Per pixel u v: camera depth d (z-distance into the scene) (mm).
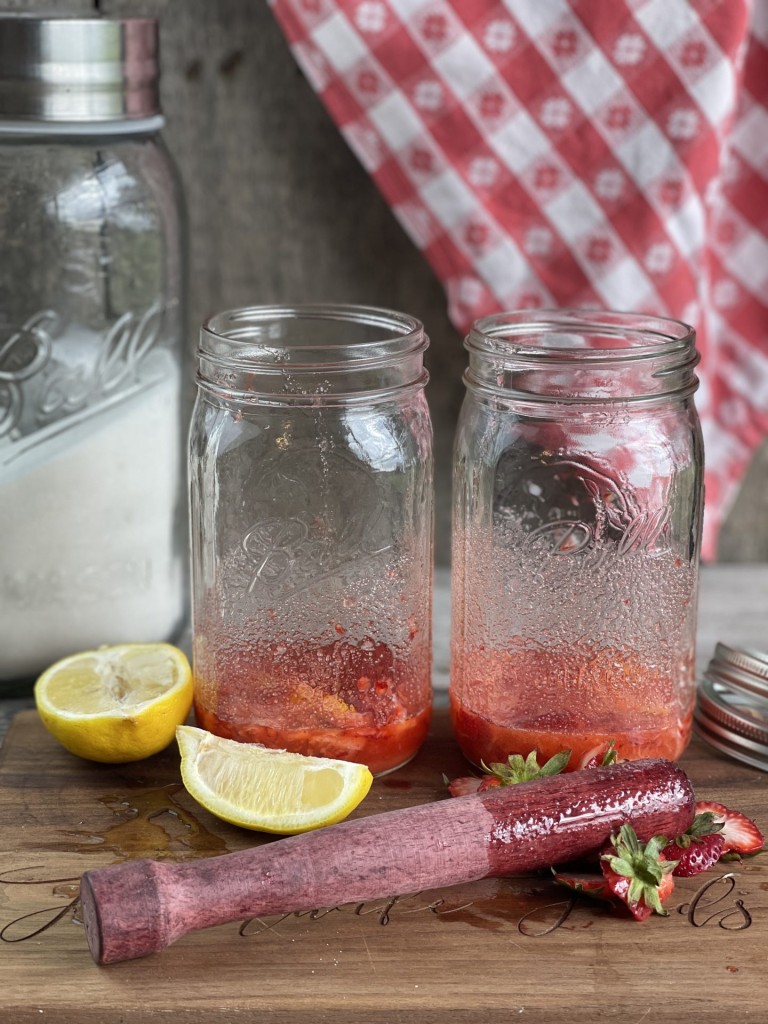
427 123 851
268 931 647
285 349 698
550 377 699
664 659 732
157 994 616
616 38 833
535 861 657
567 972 628
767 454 959
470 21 835
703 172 848
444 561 994
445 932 647
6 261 790
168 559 855
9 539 810
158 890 621
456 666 757
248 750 720
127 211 803
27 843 695
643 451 719
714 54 829
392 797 729
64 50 763
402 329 742
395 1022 614
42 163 786
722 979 625
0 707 828
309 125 895
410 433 729
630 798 666
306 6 833
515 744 725
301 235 916
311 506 724
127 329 816
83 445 810
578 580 740
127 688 766
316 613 731
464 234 866
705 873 681
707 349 894
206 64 883
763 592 940
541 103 846
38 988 618
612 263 864
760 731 743
